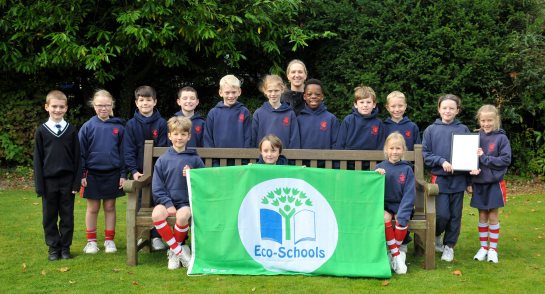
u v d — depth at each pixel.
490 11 9.62
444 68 9.43
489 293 4.59
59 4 8.95
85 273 5.05
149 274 5.03
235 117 5.98
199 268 5.03
